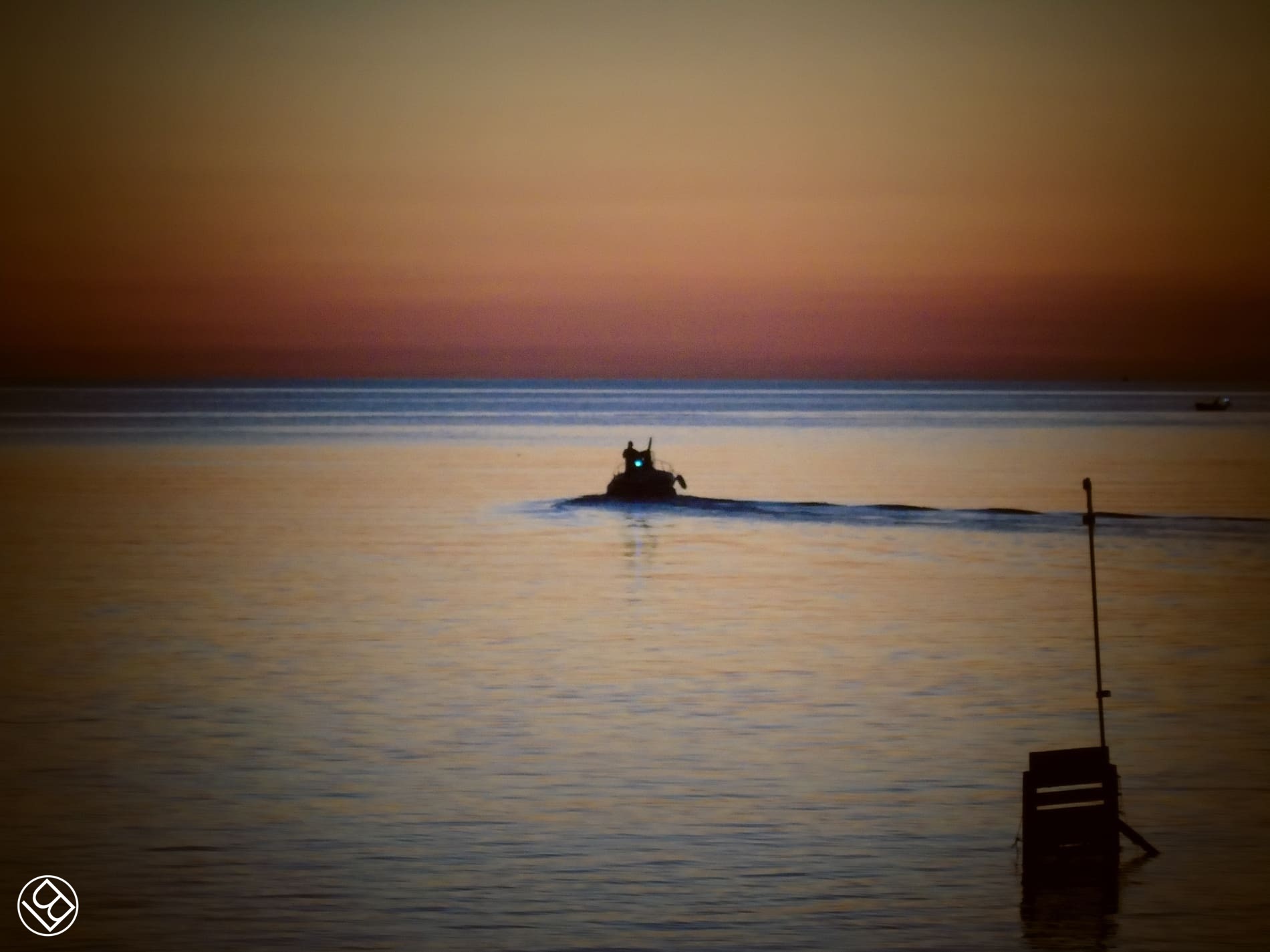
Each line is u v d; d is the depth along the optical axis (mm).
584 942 27766
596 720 43656
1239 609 64188
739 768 38406
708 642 56469
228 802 35531
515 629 59438
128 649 54875
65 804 35438
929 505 113938
